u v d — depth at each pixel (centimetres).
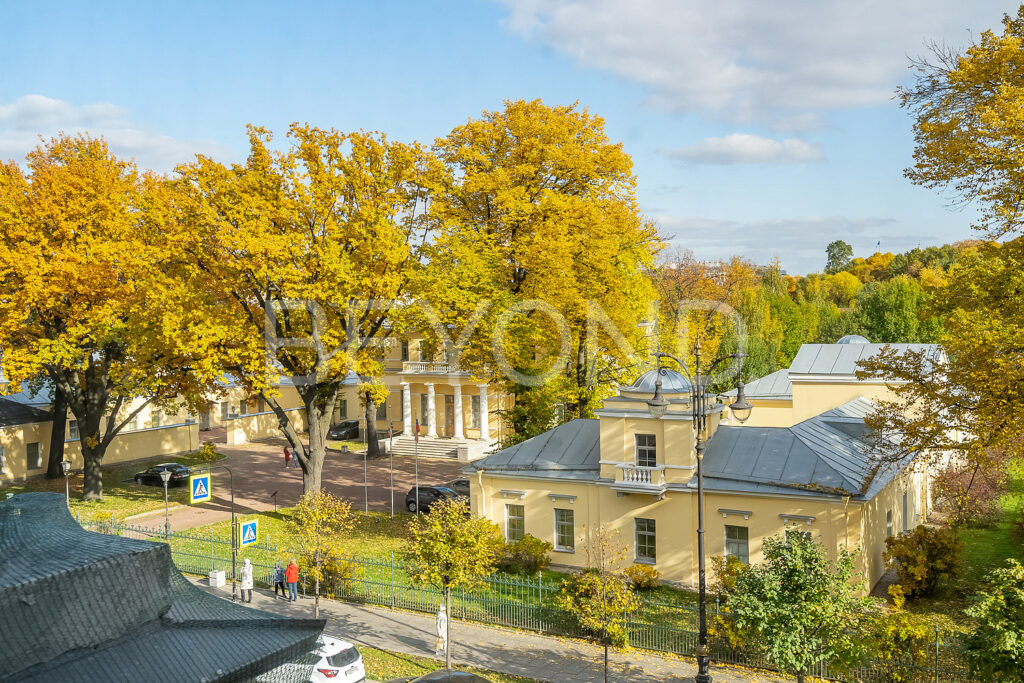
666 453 3158
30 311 4250
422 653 2467
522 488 3478
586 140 4659
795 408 4641
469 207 4603
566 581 2666
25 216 4075
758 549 2981
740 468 3106
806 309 9775
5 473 5294
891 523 3362
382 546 3709
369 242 3744
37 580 1095
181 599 1382
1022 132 2470
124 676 1124
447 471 5656
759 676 2245
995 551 3497
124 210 4253
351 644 2203
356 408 7919
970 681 1973
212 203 3706
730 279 9044
